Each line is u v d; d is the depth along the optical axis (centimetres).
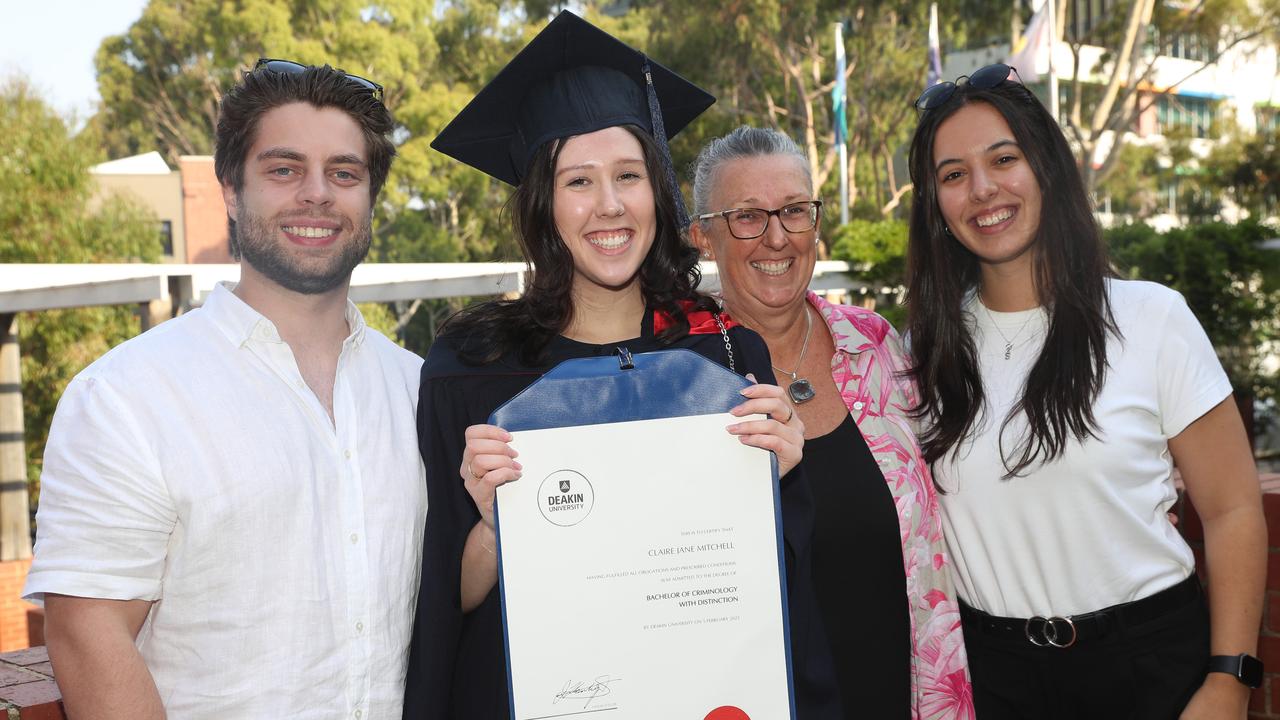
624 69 203
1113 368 222
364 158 193
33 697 204
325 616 176
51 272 922
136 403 169
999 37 2406
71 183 1798
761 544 175
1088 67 2570
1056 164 228
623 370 178
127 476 166
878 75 2442
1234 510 221
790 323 256
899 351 256
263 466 173
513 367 196
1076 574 222
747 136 251
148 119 3253
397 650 184
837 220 2302
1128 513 220
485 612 193
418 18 2927
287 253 183
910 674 236
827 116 2473
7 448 1093
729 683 173
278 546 173
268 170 184
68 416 171
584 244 191
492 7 2986
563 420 175
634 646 172
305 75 188
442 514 189
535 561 172
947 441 234
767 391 178
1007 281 239
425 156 2744
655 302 204
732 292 253
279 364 181
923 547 235
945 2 2250
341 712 176
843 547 232
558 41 197
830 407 248
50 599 167
